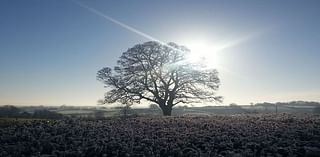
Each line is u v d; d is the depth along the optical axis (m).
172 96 54.47
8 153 18.45
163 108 54.44
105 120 35.03
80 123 30.67
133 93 53.84
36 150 18.97
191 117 39.50
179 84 54.69
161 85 54.34
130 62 54.56
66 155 17.80
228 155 16.88
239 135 22.55
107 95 54.91
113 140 21.05
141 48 53.62
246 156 16.77
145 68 54.12
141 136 22.92
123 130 26.14
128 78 54.44
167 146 19.11
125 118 38.25
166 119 35.91
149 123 31.25
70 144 20.28
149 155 17.38
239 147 19.08
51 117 41.12
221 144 19.44
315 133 22.27
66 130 25.56
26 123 30.05
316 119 31.95
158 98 54.25
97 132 24.95
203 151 18.34
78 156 17.70
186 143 20.06
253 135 22.38
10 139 22.19
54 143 20.42
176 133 24.08
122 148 18.86
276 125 27.48
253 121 31.78
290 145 18.64
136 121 33.47
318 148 17.62
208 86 54.97
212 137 21.98
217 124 29.42
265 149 17.88
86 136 23.27
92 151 18.33
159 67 54.16
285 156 16.92
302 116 37.66
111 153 18.19
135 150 18.69
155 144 19.95
